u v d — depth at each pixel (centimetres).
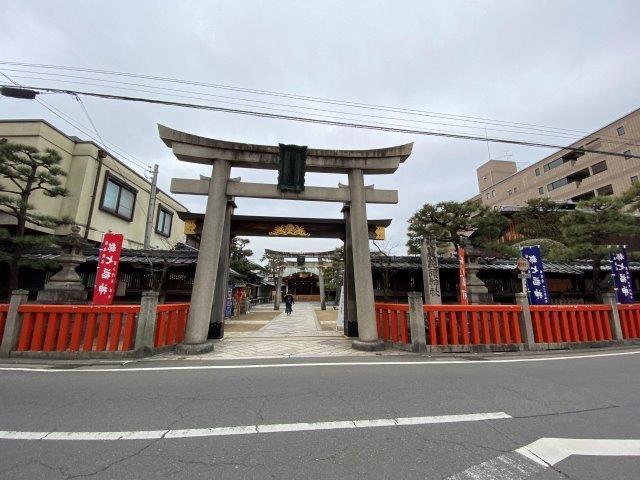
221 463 307
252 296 4112
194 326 876
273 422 402
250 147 985
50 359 756
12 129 1394
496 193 5803
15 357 760
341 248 2767
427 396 500
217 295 1137
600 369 690
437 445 344
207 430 377
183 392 515
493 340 917
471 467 301
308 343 1042
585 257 1323
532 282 1159
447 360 775
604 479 281
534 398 493
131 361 748
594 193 4019
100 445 341
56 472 290
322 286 3247
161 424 394
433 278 1270
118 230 1773
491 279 1731
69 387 538
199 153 962
